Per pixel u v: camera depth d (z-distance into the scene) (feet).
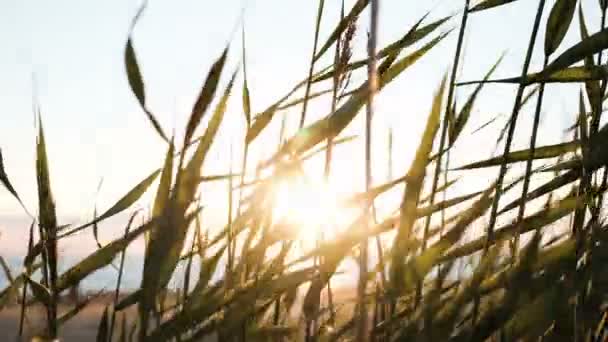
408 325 8.52
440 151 9.43
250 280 9.62
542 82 9.07
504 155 8.98
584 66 9.55
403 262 8.53
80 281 9.54
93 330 9.29
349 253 9.37
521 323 8.49
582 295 8.75
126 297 9.25
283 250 9.70
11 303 10.00
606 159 8.77
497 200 8.80
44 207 9.67
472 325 8.52
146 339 9.14
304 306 9.41
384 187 9.04
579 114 9.52
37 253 9.64
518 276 8.37
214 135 9.28
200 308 9.31
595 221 9.00
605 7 9.61
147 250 9.11
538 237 8.38
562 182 9.27
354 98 9.25
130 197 9.73
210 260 9.82
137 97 9.34
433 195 9.44
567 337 8.80
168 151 9.26
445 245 8.57
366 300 8.93
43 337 9.38
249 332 9.73
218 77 9.23
